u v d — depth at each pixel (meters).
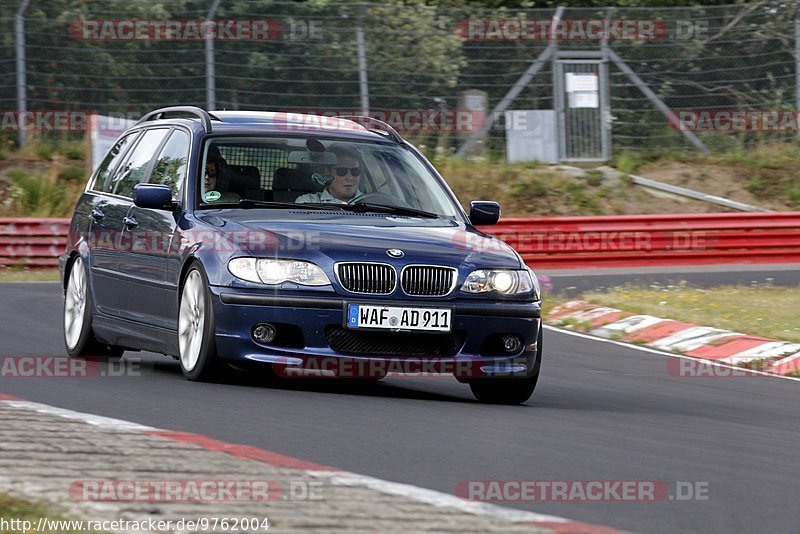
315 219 21.92
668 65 70.31
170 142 24.50
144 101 65.00
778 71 70.31
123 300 24.02
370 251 20.73
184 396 19.33
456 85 67.81
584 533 11.70
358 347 20.50
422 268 20.83
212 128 23.69
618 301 40.19
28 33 64.19
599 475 14.96
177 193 22.86
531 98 68.81
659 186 69.06
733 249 59.25
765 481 15.38
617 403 22.91
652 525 12.70
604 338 35.62
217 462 13.68
